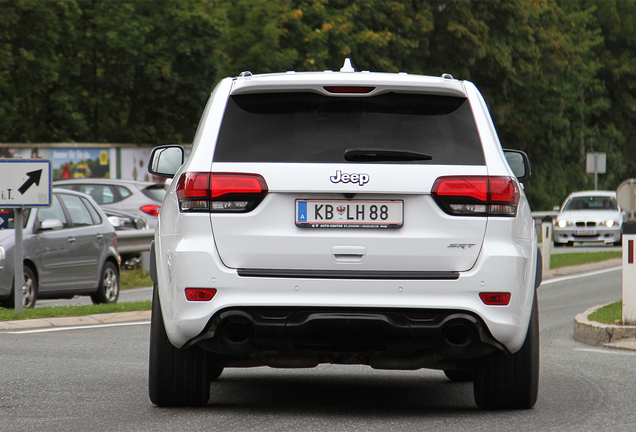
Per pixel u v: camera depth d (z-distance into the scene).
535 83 101.56
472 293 11.02
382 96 11.42
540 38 101.50
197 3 80.31
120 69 81.12
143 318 24.41
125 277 39.31
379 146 11.13
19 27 74.19
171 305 11.33
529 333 11.98
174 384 12.00
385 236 10.98
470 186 11.09
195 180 11.20
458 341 11.30
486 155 11.27
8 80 77.75
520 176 14.14
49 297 28.12
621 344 19.58
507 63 96.06
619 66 129.00
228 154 11.23
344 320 10.90
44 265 27.34
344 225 11.01
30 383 14.27
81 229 29.47
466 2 94.06
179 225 11.34
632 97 130.75
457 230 11.07
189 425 11.08
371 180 10.98
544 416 11.91
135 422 11.25
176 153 13.80
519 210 11.45
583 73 119.19
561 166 116.25
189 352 11.93
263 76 11.57
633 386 14.46
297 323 10.97
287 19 86.12
